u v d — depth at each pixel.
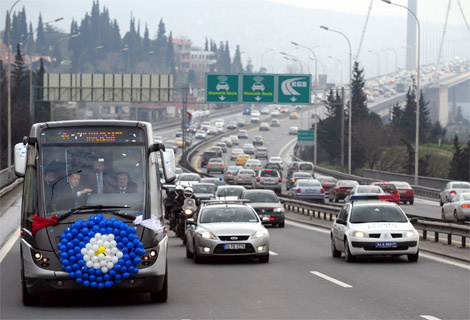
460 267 20.38
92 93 95.81
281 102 79.38
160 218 14.34
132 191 14.18
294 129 181.50
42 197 14.03
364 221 22.33
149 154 14.45
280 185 67.12
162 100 95.06
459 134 173.25
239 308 13.70
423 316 12.71
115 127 14.51
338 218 23.47
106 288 13.51
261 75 79.25
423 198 69.12
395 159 107.81
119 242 13.49
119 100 95.62
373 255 22.39
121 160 14.33
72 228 13.48
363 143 109.56
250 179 77.94
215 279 18.17
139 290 13.69
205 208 23.45
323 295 15.30
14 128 99.75
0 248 26.45
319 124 131.25
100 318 12.83
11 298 15.32
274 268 20.45
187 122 156.25
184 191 28.77
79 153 14.30
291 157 139.12
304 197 56.28
